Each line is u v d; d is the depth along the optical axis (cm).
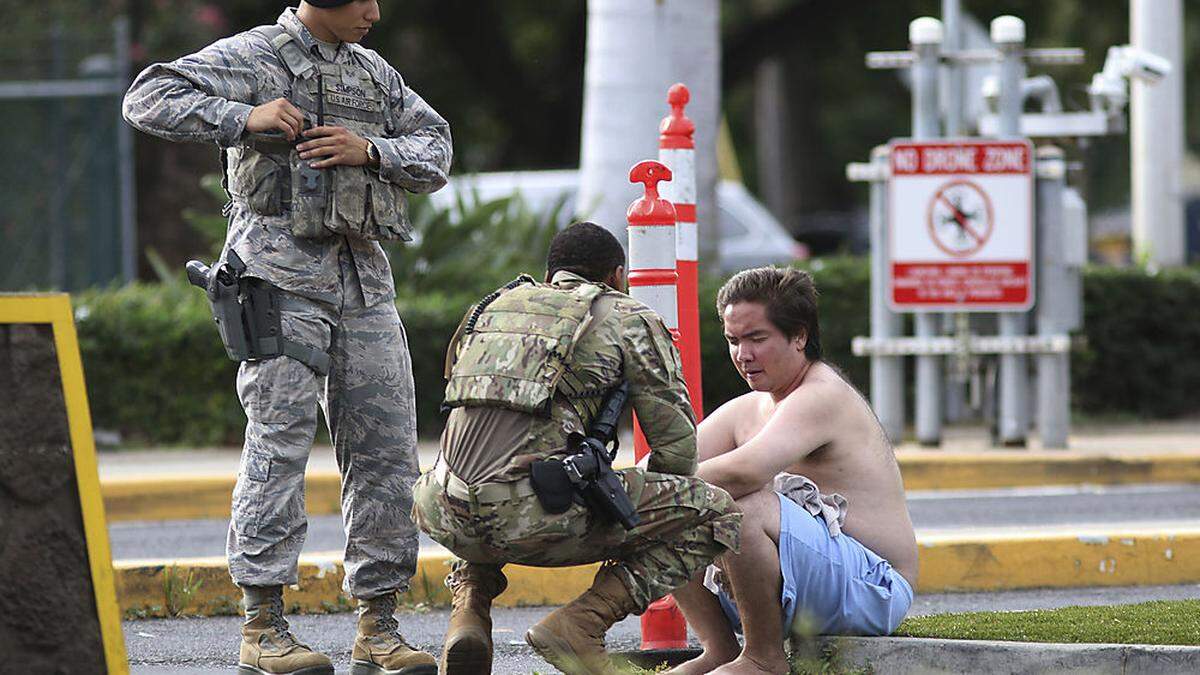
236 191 1925
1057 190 4338
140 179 7362
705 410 4856
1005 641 1950
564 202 5388
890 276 4344
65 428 1449
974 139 4294
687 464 1816
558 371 1745
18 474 1427
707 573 1977
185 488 3875
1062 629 2030
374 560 1972
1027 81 4653
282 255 1906
